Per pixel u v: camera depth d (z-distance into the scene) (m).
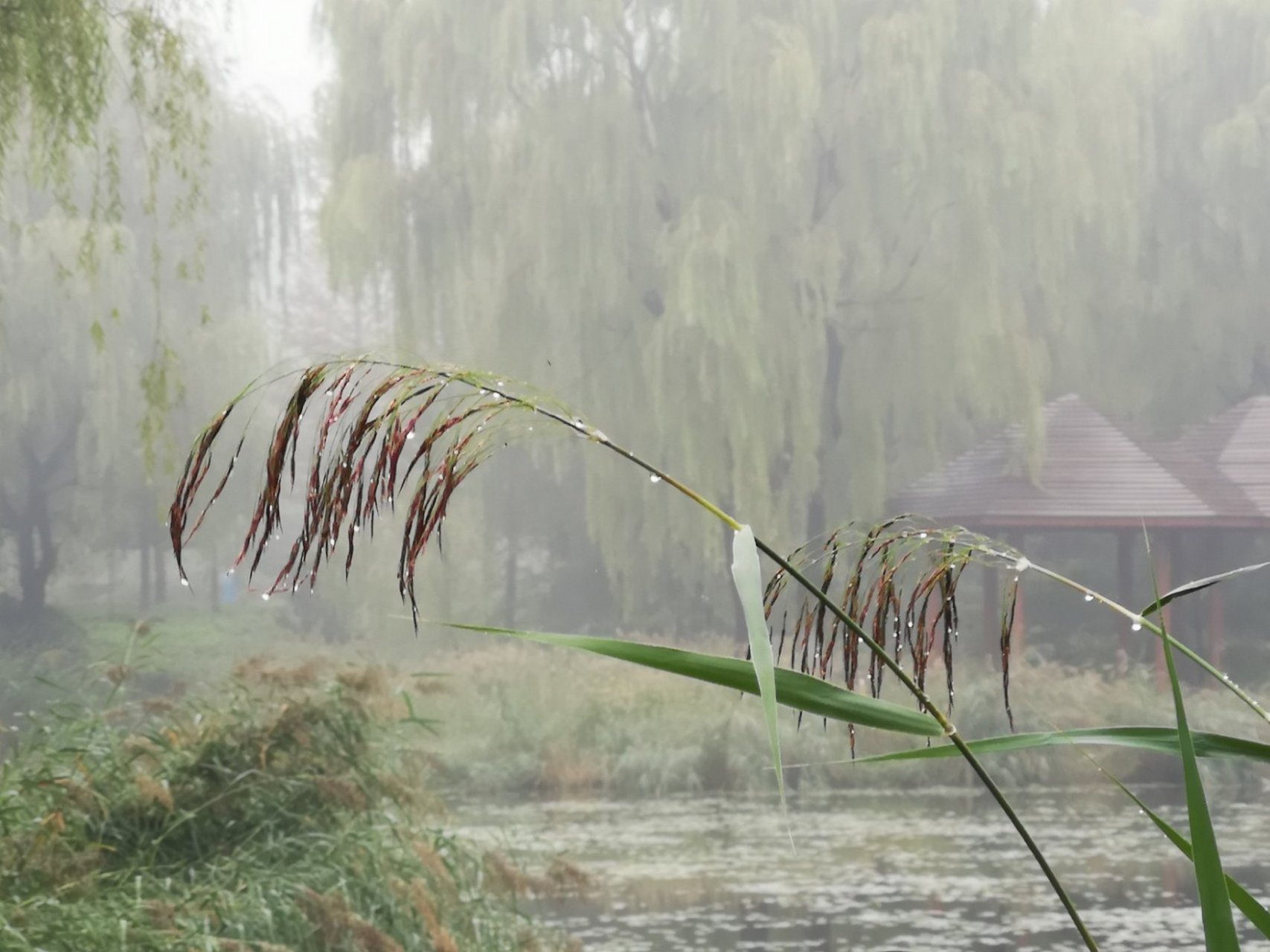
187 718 5.90
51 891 4.54
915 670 1.20
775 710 0.98
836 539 1.23
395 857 5.66
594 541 22.67
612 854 12.24
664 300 20.98
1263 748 1.20
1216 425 29.69
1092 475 26.52
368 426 1.08
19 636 29.44
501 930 6.25
